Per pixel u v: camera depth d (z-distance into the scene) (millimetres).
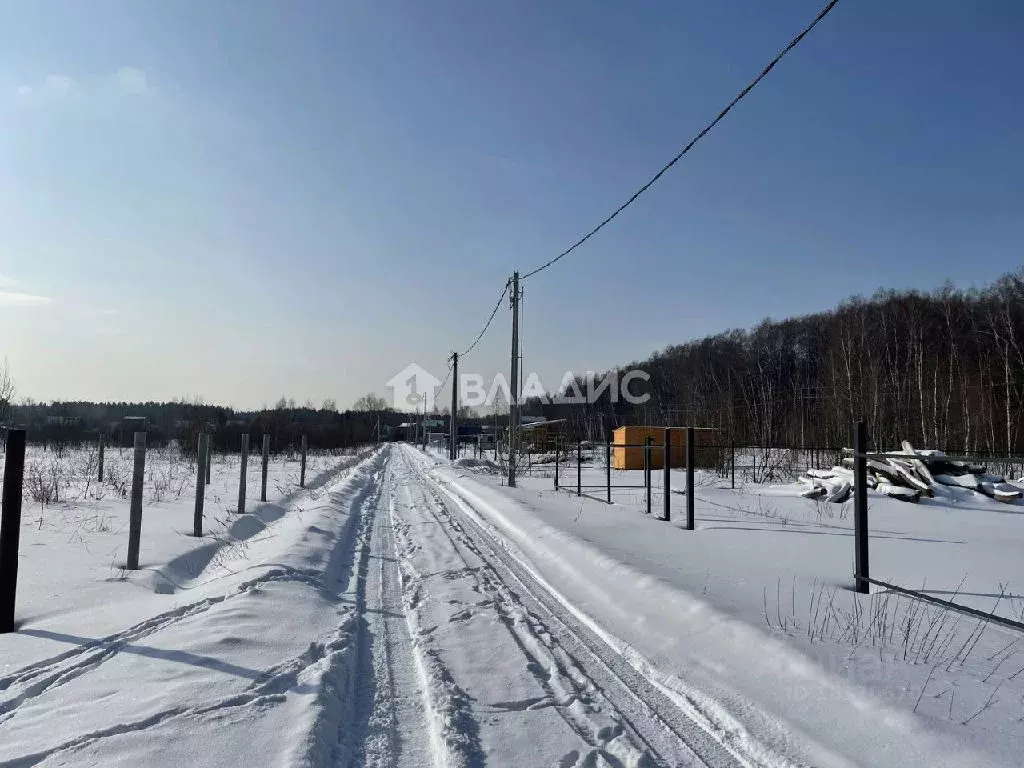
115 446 41281
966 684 4062
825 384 55000
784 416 55219
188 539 9898
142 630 5270
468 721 3947
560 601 6930
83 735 3381
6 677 4133
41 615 5594
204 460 10570
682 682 4547
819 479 17562
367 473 29547
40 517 10992
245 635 5191
